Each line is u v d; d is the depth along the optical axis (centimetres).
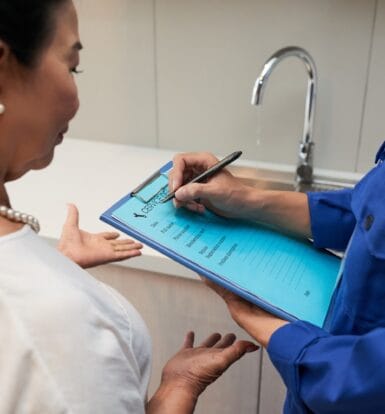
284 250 85
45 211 127
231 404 128
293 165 160
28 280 51
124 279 119
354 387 60
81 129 177
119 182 145
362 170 153
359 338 61
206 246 80
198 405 131
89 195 136
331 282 80
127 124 171
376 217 65
